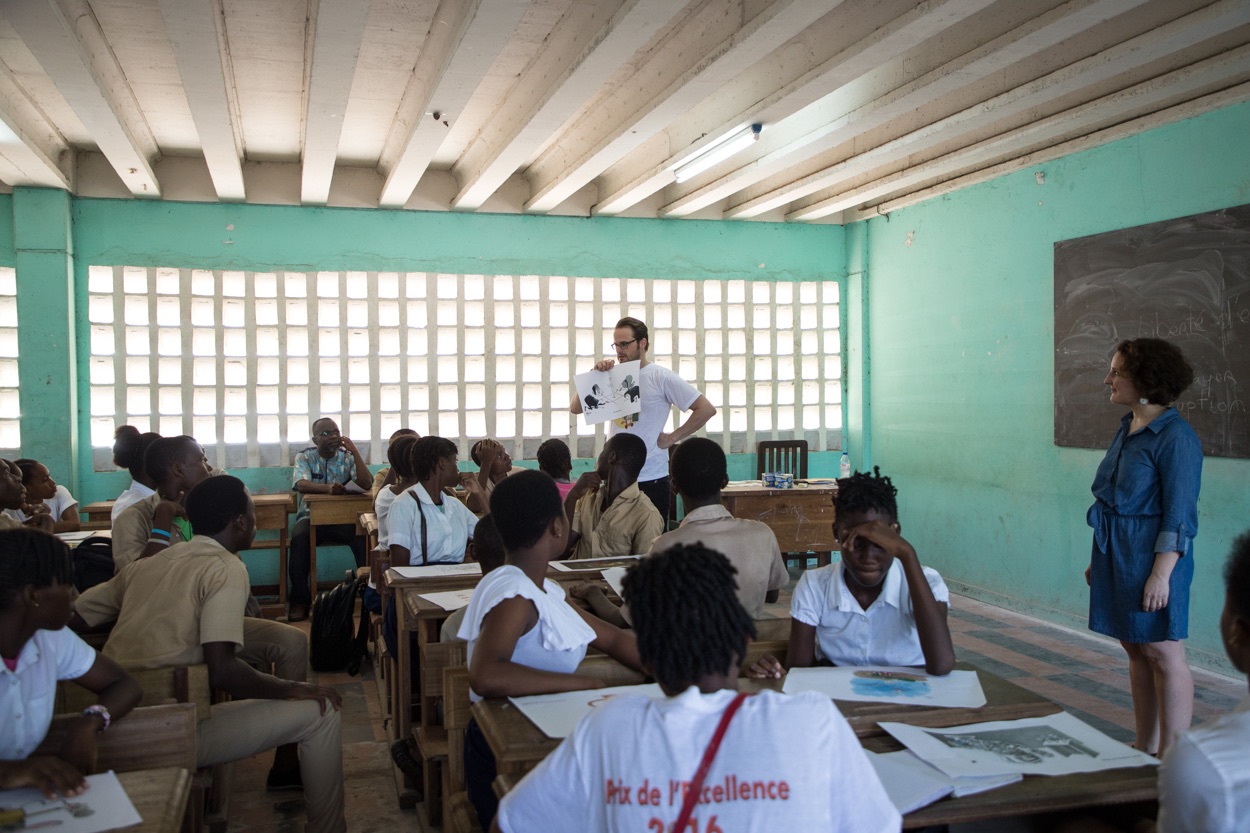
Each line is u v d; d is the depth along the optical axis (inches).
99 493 253.3
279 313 264.8
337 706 108.4
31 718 69.3
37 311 241.6
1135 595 118.6
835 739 46.4
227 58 175.0
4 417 242.4
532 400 283.3
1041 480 226.1
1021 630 215.9
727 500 246.1
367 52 173.9
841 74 158.1
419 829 118.3
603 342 288.8
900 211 282.5
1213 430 179.2
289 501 245.9
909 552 80.6
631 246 290.0
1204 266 180.2
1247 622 51.8
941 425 264.7
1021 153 223.3
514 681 71.2
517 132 195.2
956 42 154.3
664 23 135.8
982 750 62.5
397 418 273.6
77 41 144.4
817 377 306.8
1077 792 56.9
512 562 81.4
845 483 86.8
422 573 131.8
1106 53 149.2
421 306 274.4
